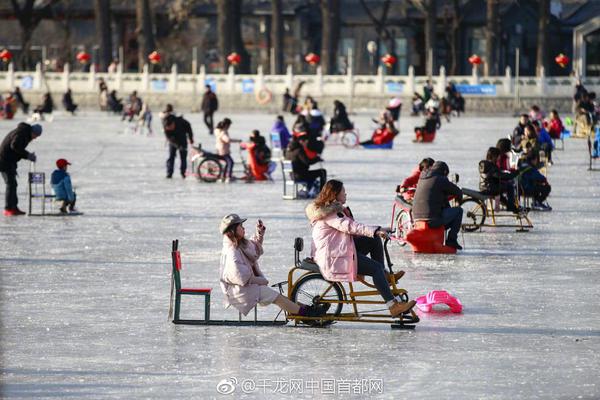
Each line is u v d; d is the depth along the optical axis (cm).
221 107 18325
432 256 4291
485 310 3281
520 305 3353
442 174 4381
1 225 5222
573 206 5956
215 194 6562
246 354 2745
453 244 4372
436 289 3600
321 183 6297
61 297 3488
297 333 2980
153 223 5281
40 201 6222
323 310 3058
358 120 15375
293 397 2370
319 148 6309
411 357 2714
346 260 2981
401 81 18100
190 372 2573
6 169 5566
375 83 18138
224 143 7325
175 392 2409
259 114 17075
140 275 3888
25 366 2628
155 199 6303
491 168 4972
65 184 5597
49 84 19100
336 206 3005
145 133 12631
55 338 2917
